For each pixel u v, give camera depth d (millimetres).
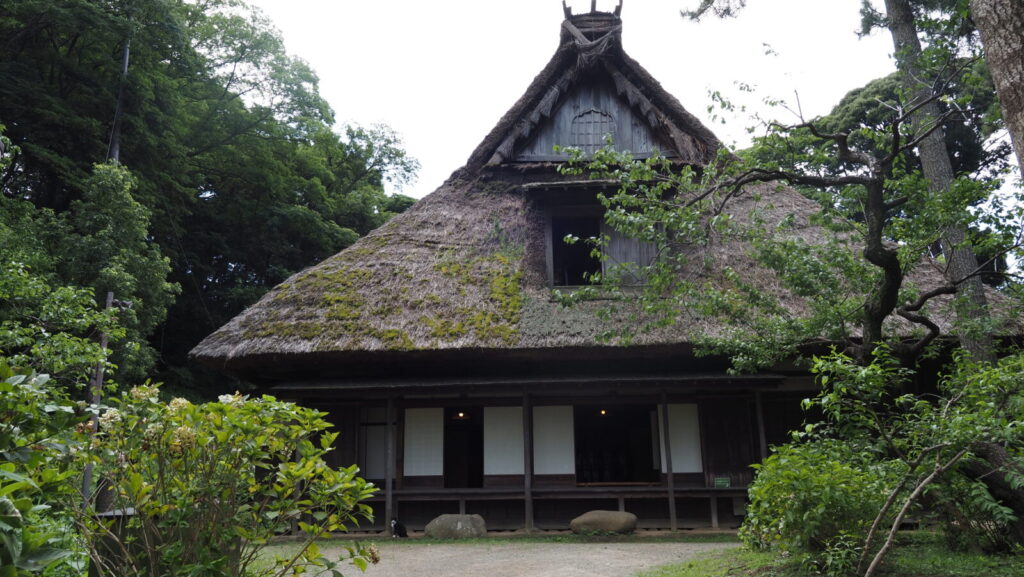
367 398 10398
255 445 3389
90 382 9156
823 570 5223
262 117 23734
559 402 10539
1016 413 4746
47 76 17719
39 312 9164
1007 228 6637
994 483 5547
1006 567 5039
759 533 6152
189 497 3320
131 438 3281
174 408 3387
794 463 5289
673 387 9844
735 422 10266
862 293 8227
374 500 10258
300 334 9773
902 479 4855
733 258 11133
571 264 14172
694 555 7309
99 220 14688
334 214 27719
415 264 11305
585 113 13234
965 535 5793
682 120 12906
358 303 10406
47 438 2498
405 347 9516
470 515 9547
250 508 3492
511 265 11352
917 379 10250
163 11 17922
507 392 10297
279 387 9695
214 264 24375
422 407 10703
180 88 22406
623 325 9797
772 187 12320
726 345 8062
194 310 22422
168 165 19656
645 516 10281
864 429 5727
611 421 12430
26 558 1988
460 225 12273
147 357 15305
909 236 7156
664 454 10289
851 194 7496
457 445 11953
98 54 18500
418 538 9258
